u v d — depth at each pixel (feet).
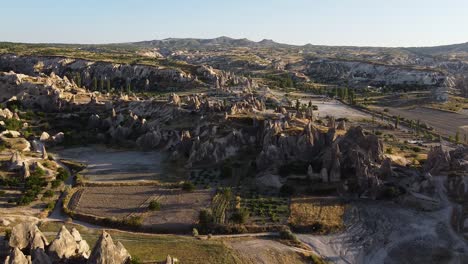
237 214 257.96
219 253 221.87
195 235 246.68
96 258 174.19
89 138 437.58
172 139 409.90
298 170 317.83
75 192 308.40
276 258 220.02
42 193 304.71
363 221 261.03
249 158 357.82
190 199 292.81
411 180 297.53
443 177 293.84
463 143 450.71
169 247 228.22
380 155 321.32
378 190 288.92
